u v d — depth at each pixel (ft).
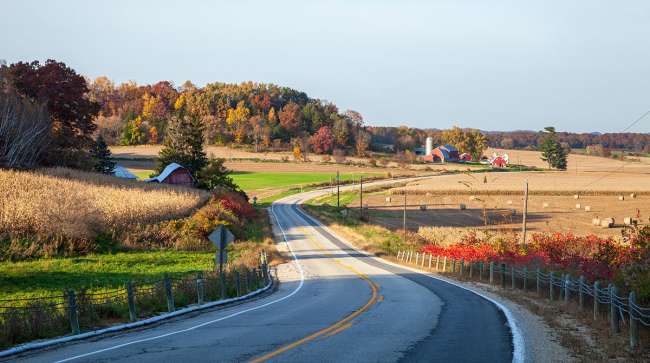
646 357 36.63
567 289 63.82
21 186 157.28
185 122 327.47
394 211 298.35
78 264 104.06
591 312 55.98
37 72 249.55
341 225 244.01
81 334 42.27
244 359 32.48
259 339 39.58
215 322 49.67
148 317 51.83
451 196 347.97
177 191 222.07
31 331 40.93
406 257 157.58
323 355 34.06
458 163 651.66
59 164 248.93
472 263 111.34
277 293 85.10
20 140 211.00
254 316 54.03
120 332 44.96
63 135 252.42
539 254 101.24
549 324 49.67
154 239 142.51
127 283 49.55
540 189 345.10
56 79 247.70
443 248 143.43
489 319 51.85
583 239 110.93
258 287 87.92
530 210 284.00
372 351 35.55
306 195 408.67
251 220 240.32
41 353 36.01
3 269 94.48
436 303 65.62
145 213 157.69
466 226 238.27
